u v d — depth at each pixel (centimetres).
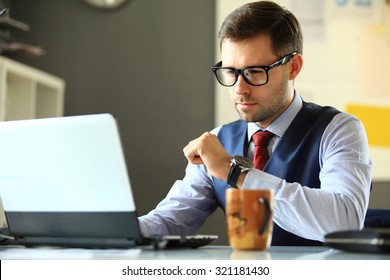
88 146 145
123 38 459
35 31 462
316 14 435
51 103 439
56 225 156
